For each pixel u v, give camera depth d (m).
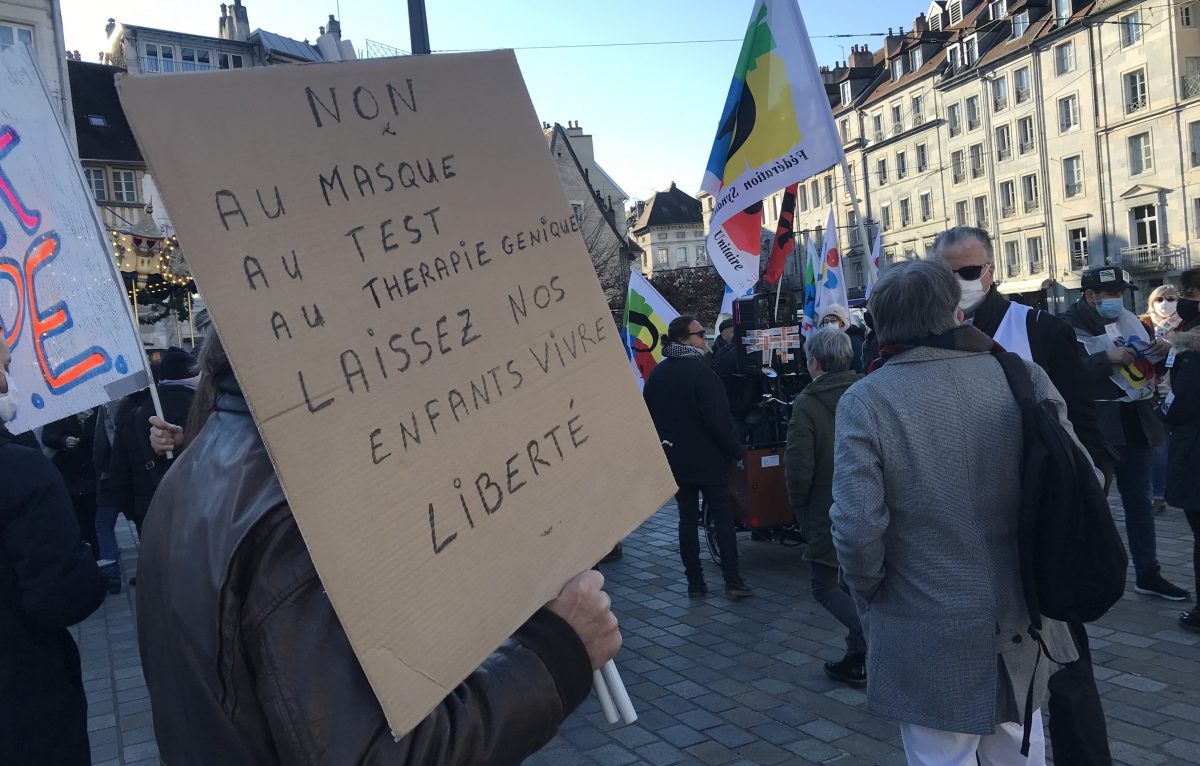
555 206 1.44
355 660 1.03
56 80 19.53
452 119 1.30
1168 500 4.57
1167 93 39.22
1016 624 2.21
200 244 0.95
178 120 0.97
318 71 1.13
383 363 1.10
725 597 5.92
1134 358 5.03
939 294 2.31
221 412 1.27
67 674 2.13
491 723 1.10
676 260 90.06
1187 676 4.07
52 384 2.82
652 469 1.47
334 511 0.99
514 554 1.19
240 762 1.04
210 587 1.04
